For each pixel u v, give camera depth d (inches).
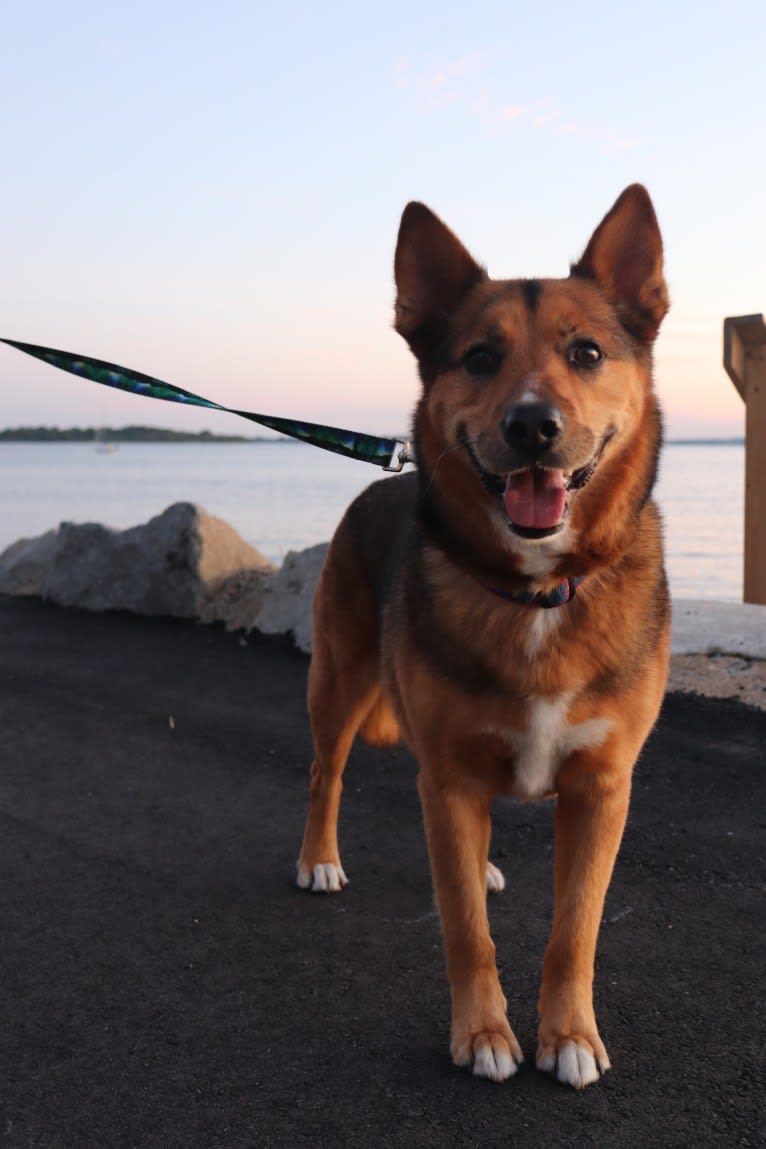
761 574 95.9
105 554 125.7
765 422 94.3
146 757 73.4
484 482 45.2
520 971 48.5
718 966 47.9
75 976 48.4
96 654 104.2
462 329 48.5
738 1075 41.8
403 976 48.5
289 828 62.6
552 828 61.9
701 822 60.2
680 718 73.7
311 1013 46.0
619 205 49.3
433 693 45.5
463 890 44.7
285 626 108.7
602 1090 41.4
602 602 45.1
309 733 77.8
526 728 44.8
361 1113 40.6
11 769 71.4
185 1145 39.2
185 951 50.3
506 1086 41.8
